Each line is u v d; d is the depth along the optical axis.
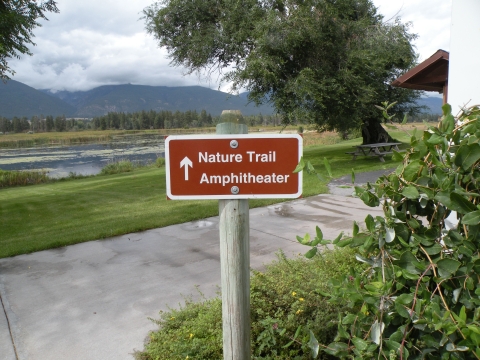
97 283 3.96
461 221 1.30
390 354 1.25
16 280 4.15
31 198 11.02
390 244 1.47
